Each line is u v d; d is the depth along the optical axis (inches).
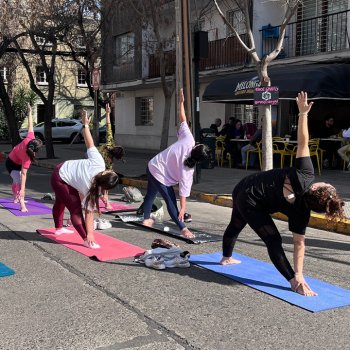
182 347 148.4
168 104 550.9
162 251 237.6
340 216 177.9
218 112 792.9
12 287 200.8
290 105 676.7
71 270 224.2
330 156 588.4
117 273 220.2
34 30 745.0
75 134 1305.4
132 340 152.9
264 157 410.3
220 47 732.0
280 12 684.1
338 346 150.0
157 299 188.7
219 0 671.8
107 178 251.8
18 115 1347.2
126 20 764.6
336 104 618.8
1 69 1266.0
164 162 279.6
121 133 1076.5
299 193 183.2
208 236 291.4
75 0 706.8
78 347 147.9
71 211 265.7
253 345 150.1
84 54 847.1
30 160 363.9
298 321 168.9
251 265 232.7
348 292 197.3
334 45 615.2
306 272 225.8
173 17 759.7
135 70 924.6
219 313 175.5
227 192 434.3
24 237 287.4
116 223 327.9
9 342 151.2
